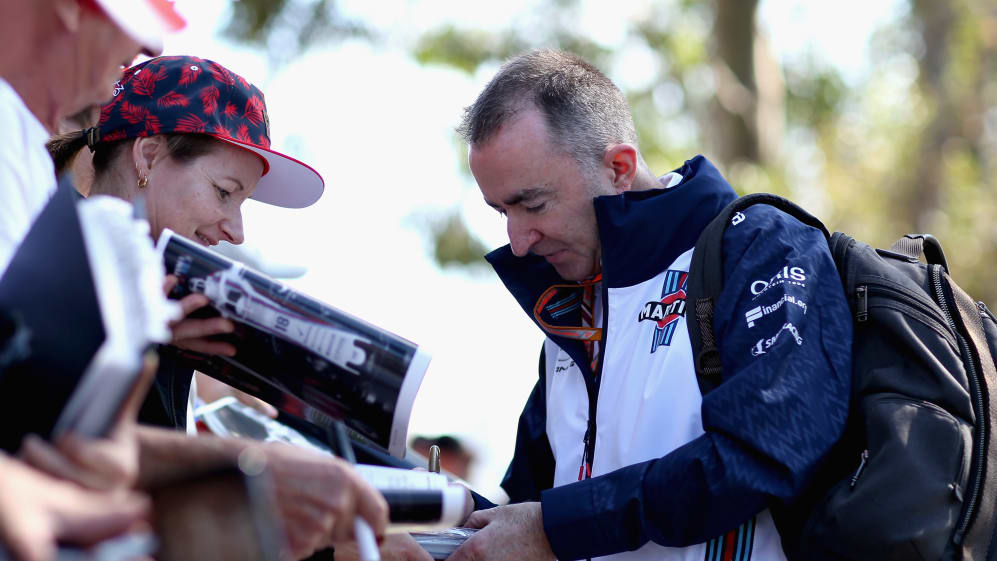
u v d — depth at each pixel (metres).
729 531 1.88
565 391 2.28
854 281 1.97
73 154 2.02
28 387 0.99
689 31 11.23
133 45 1.32
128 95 1.97
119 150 1.98
